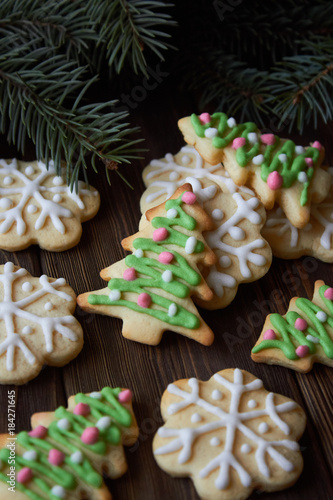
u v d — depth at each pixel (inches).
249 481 14.6
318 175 17.3
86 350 16.4
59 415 15.1
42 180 17.6
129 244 16.8
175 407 15.3
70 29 17.0
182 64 19.4
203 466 14.7
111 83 19.4
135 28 16.4
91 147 16.5
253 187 17.3
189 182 17.4
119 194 18.3
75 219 17.3
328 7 18.4
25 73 16.5
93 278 17.3
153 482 15.1
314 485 15.2
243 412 15.3
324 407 16.1
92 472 14.6
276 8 18.7
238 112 19.5
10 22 16.9
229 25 18.7
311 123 19.5
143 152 18.9
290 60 19.0
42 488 14.4
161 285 16.1
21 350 15.6
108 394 15.5
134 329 16.1
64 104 18.9
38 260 17.3
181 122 17.7
